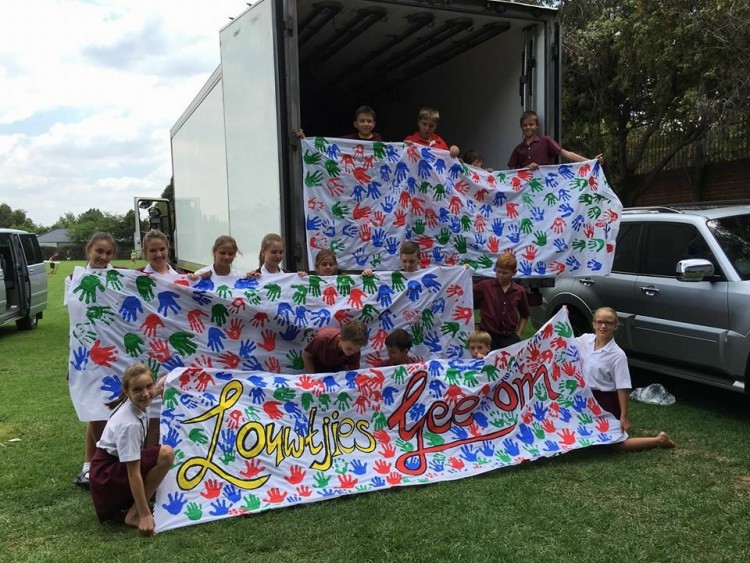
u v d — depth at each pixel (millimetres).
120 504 3330
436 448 4148
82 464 4297
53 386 6703
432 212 5332
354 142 5078
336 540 3150
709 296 5070
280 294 4609
